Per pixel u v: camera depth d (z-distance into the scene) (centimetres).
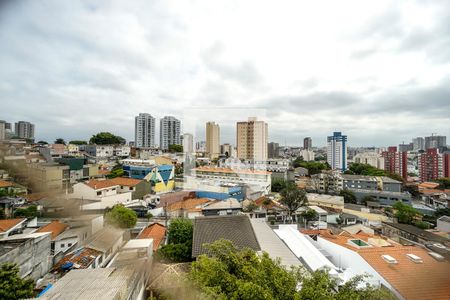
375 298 432
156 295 529
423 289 532
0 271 527
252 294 396
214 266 465
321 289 418
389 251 709
